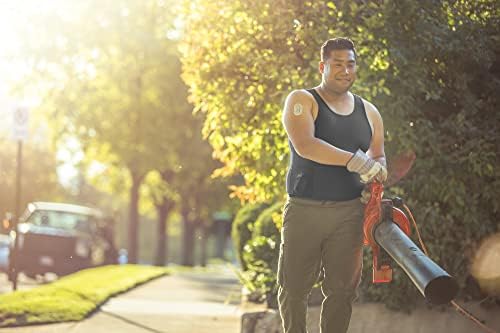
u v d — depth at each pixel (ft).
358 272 18.22
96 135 107.45
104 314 35.83
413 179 26.30
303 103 17.78
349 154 17.33
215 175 32.63
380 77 26.55
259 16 29.25
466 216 26.16
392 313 26.96
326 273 18.16
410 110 26.25
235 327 32.81
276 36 29.25
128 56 104.88
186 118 107.24
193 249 150.30
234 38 30.45
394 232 16.84
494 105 27.71
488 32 27.94
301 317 18.52
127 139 107.45
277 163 30.27
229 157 31.91
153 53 102.89
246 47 30.42
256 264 35.19
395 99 26.35
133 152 107.55
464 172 26.30
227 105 30.66
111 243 83.10
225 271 88.74
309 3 28.81
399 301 26.71
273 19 28.96
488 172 25.94
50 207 80.74
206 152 107.96
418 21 26.66
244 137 31.01
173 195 128.36
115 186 140.26
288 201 18.28
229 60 30.35
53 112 107.96
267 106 30.19
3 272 103.14
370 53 27.40
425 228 26.18
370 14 27.32
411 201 26.40
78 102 106.22
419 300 26.73
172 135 106.73
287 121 17.84
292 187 18.07
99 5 102.47
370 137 18.31
